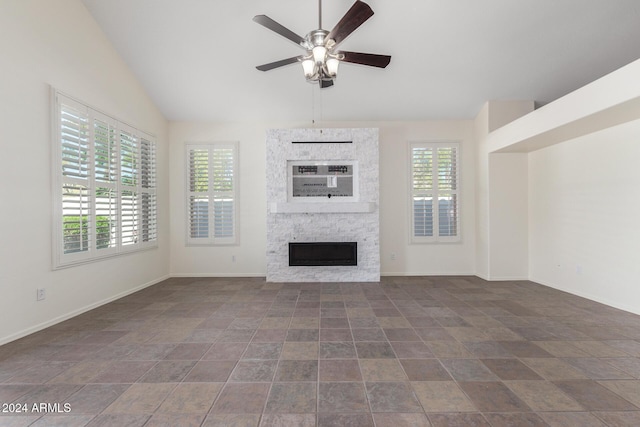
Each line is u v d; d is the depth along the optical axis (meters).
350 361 2.43
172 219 5.67
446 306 3.86
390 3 3.58
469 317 3.44
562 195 4.55
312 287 4.89
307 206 5.16
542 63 4.36
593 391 2.00
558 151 4.61
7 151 2.79
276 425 1.69
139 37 4.05
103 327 3.18
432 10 3.66
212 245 5.70
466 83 4.79
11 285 2.82
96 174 3.82
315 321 3.35
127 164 4.45
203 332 3.04
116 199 4.20
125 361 2.44
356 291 4.63
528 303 3.96
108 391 2.02
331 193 5.32
